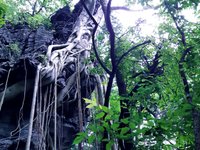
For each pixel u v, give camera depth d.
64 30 12.33
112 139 4.83
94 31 7.18
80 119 8.34
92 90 10.93
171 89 6.53
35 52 9.73
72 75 9.87
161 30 7.93
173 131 4.73
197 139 4.33
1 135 8.24
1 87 8.26
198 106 4.53
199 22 6.55
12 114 8.70
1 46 9.43
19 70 8.38
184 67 5.47
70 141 9.77
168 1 5.79
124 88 7.64
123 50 8.55
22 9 13.55
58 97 9.24
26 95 8.57
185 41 6.46
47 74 8.54
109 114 4.81
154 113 6.57
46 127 8.31
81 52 10.94
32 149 7.88
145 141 5.07
